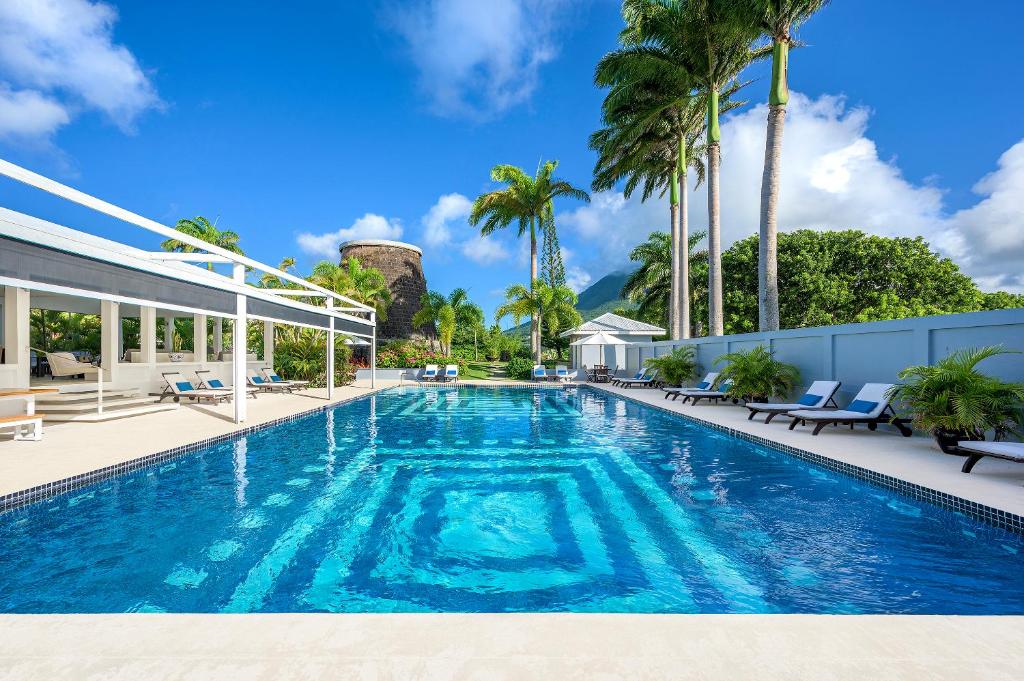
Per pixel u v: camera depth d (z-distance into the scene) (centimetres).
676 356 1645
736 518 450
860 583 321
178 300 761
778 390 1102
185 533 411
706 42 1647
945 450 607
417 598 305
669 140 2158
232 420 929
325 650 196
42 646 199
